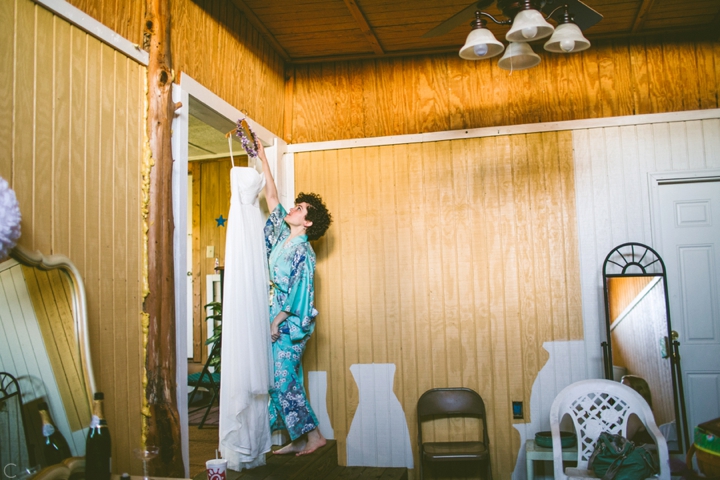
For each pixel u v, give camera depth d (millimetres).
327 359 4121
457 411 3818
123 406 2363
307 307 3295
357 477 3529
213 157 5930
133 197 2516
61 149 2109
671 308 3744
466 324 3957
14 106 1911
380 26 3742
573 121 3914
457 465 3865
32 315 1880
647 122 3832
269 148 4094
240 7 3506
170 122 2711
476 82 4102
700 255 3754
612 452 3000
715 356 3672
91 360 2049
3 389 1741
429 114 4141
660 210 3811
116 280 2375
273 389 3242
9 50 1899
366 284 4113
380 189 4152
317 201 3594
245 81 3635
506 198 3975
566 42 2541
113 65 2422
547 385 3822
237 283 2930
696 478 2689
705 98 3807
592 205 3865
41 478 1704
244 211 3068
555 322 3844
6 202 1695
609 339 3648
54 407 1888
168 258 2641
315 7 3500
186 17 2941
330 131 4277
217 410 5184
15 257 1839
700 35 3855
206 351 5785
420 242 4066
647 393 3566
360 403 4055
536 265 3900
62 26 2137
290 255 3402
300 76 4363
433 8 3514
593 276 3826
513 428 3838
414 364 4000
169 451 2557
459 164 4059
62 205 2104
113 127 2404
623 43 3938
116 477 1966
